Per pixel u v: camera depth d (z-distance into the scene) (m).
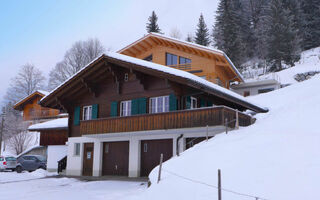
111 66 18.98
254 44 65.19
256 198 6.29
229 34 53.88
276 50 50.69
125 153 19.28
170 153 17.30
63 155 24.38
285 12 53.62
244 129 13.70
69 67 62.53
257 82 39.50
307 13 60.75
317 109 12.95
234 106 20.86
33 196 12.15
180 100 16.72
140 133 17.55
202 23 62.94
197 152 11.50
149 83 18.36
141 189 12.24
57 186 15.52
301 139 9.19
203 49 27.39
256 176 7.44
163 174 10.53
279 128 11.70
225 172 8.31
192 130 15.97
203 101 18.97
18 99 60.78
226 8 58.50
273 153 8.59
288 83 40.62
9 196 12.23
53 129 24.64
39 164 24.61
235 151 9.86
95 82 20.83
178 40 28.41
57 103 22.20
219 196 6.44
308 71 40.94
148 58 31.89
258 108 20.97
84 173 20.89
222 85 29.98
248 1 72.69
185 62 29.45
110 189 13.49
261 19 65.38
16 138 37.09
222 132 15.29
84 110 21.89
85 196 11.78
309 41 57.28
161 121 16.23
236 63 52.47
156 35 29.25
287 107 16.27
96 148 20.44
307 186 6.25
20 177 20.22
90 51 63.81
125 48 31.02
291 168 7.29
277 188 6.56
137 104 18.58
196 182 8.38
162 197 8.38
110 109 20.06
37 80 62.81
